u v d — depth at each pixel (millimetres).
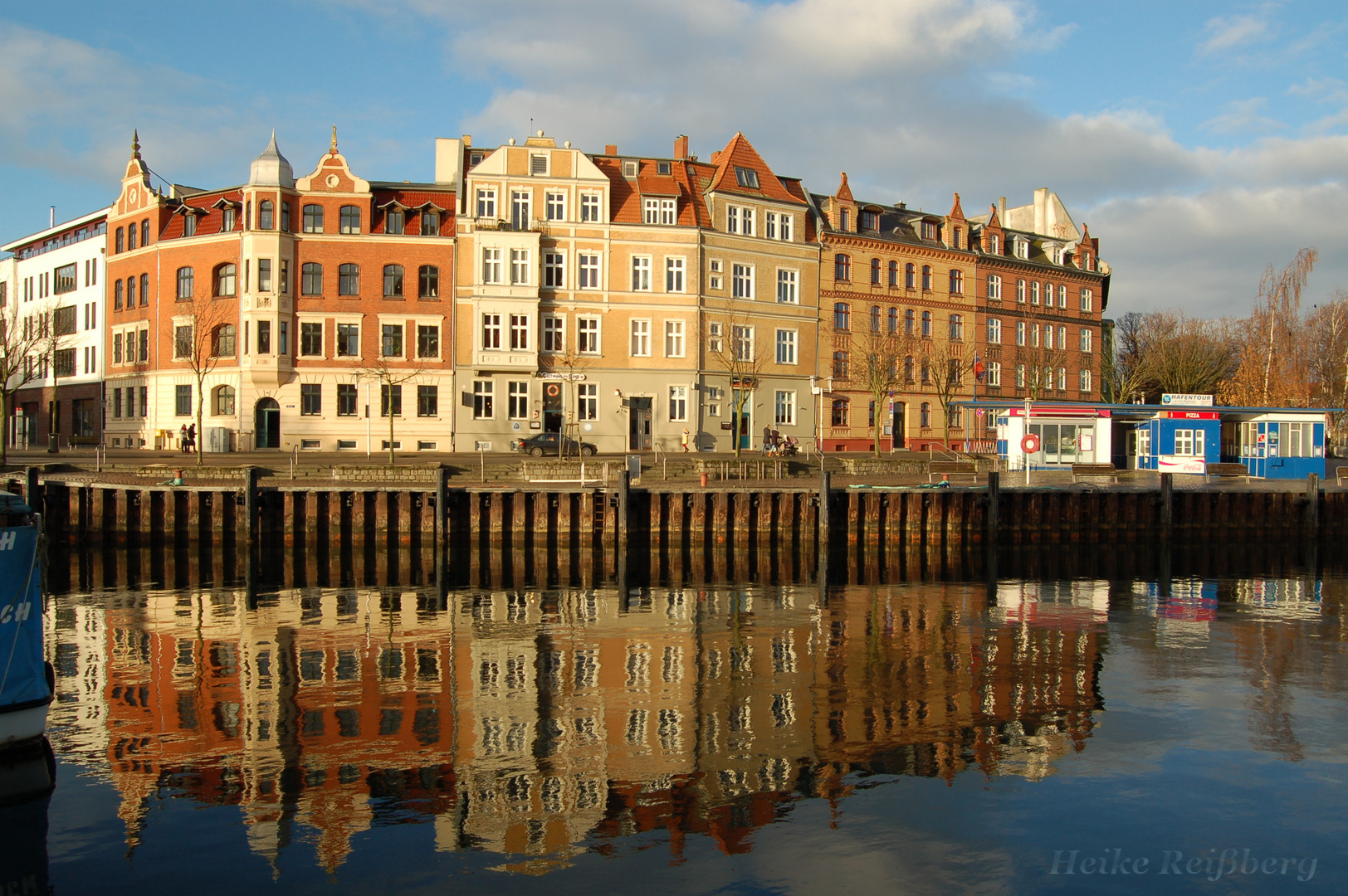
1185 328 76562
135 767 10789
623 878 8258
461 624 18938
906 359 56438
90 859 8578
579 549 30781
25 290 65125
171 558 28641
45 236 61875
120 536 30578
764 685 14391
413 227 48938
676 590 23469
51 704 13250
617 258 50562
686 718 12703
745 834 9133
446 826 9250
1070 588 24453
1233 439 42344
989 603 21938
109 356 54531
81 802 9789
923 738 11984
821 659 16188
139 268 52250
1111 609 21375
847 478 39219
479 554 29891
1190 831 9406
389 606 20875
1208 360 70125
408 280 48375
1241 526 36125
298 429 47594
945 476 39156
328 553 29781
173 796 9977
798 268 55188
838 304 56812
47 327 53656
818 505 31797
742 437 52906
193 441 47500
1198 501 36000
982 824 9438
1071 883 8336
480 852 8711
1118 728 12531
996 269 63625
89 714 12789
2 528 10531
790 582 25078
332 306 47969
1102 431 41219
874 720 12703
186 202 50781
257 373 46719
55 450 51344
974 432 61000
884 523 32844
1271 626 19594
